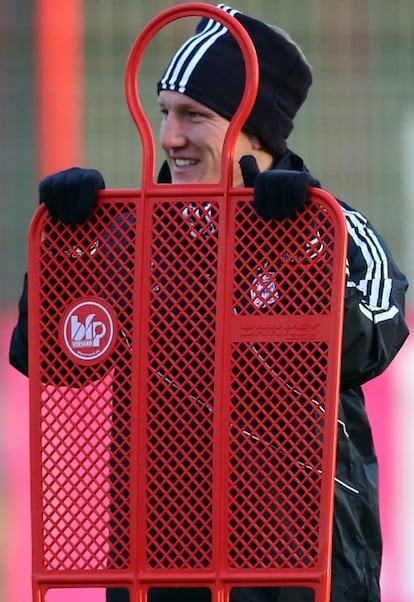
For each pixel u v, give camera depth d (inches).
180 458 455.2
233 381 446.6
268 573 443.8
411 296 1304.1
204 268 451.8
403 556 974.4
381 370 469.1
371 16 1414.9
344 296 446.0
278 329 444.5
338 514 481.4
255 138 520.4
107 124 1391.5
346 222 441.7
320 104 1375.5
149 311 449.4
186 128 512.1
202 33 517.0
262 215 441.4
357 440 494.3
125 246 453.4
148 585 448.8
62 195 448.5
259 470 447.2
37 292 457.4
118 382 456.4
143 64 1407.5
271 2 1433.3
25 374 486.6
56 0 1414.9
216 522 445.7
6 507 1061.8
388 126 1368.1
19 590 1030.4
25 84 1401.3
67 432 457.4
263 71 516.7
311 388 446.0
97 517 456.1
